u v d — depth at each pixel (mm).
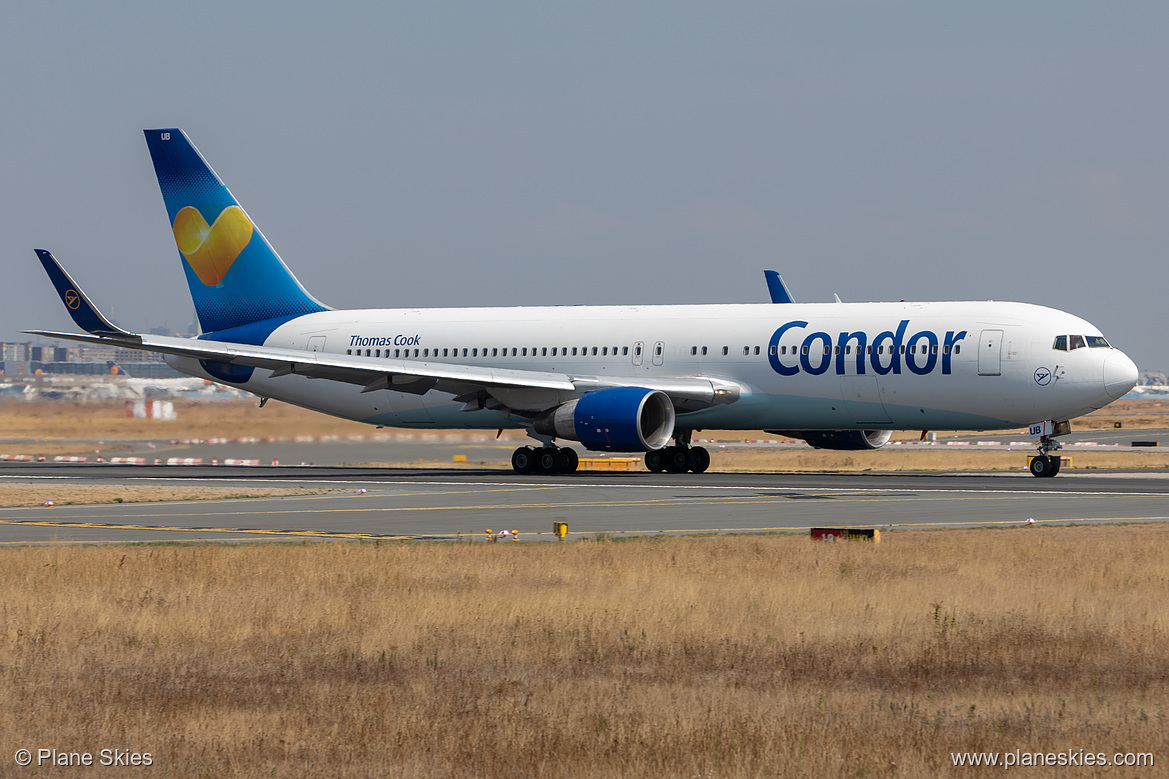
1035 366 150500
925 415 157125
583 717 43188
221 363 197500
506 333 181375
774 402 164000
